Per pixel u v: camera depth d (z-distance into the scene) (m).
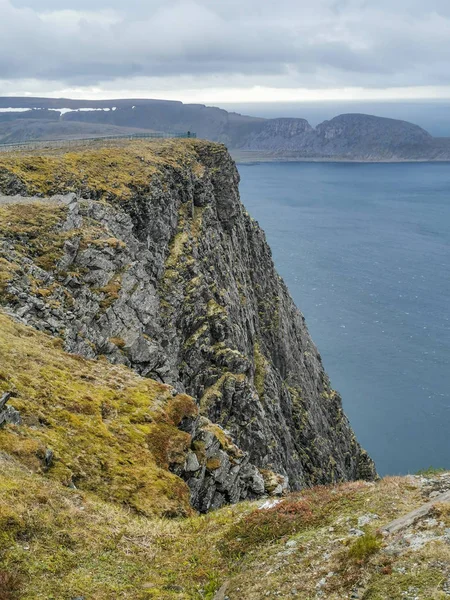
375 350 170.88
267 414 79.62
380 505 22.55
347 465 114.50
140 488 28.67
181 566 21.62
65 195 61.38
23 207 57.12
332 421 119.12
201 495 33.84
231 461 37.16
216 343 69.62
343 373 156.25
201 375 65.06
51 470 26.48
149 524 25.11
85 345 44.50
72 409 32.00
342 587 17.50
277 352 109.25
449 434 130.62
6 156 78.88
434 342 177.25
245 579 19.80
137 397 36.16
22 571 18.84
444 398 144.50
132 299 54.03
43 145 109.62
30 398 30.92
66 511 23.05
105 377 37.38
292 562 20.00
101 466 28.92
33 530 20.98
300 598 17.73
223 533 23.80
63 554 20.45
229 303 80.94
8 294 42.28
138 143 110.31
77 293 49.78
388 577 16.98
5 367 32.28
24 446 26.25
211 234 93.69
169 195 85.62
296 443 94.31
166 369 51.75
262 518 23.84
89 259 53.53
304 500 24.86
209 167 112.62
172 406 36.34
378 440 129.00
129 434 32.44
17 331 38.12
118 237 62.84
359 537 20.03
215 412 62.00
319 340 177.38
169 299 66.50
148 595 19.38
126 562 21.39
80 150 93.75
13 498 22.02
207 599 19.48
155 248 72.31
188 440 34.06
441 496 21.59
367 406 141.00
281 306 119.75
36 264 49.84
